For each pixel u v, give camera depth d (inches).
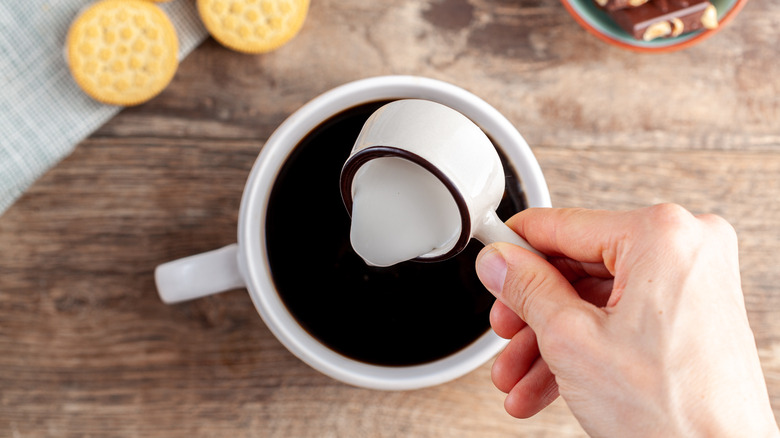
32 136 18.9
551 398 16.2
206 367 19.6
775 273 19.6
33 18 18.7
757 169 19.6
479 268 14.8
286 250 17.3
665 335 13.8
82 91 19.0
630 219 14.3
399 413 19.6
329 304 17.5
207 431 19.6
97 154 19.3
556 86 19.5
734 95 19.6
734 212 19.6
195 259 17.2
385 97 16.9
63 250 19.4
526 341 15.9
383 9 19.4
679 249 14.0
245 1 18.5
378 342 17.4
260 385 19.6
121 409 19.6
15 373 19.5
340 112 17.0
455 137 14.0
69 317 19.5
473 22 19.5
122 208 19.4
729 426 13.7
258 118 19.4
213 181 19.4
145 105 19.2
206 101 19.3
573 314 14.1
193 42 19.2
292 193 17.2
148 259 19.4
